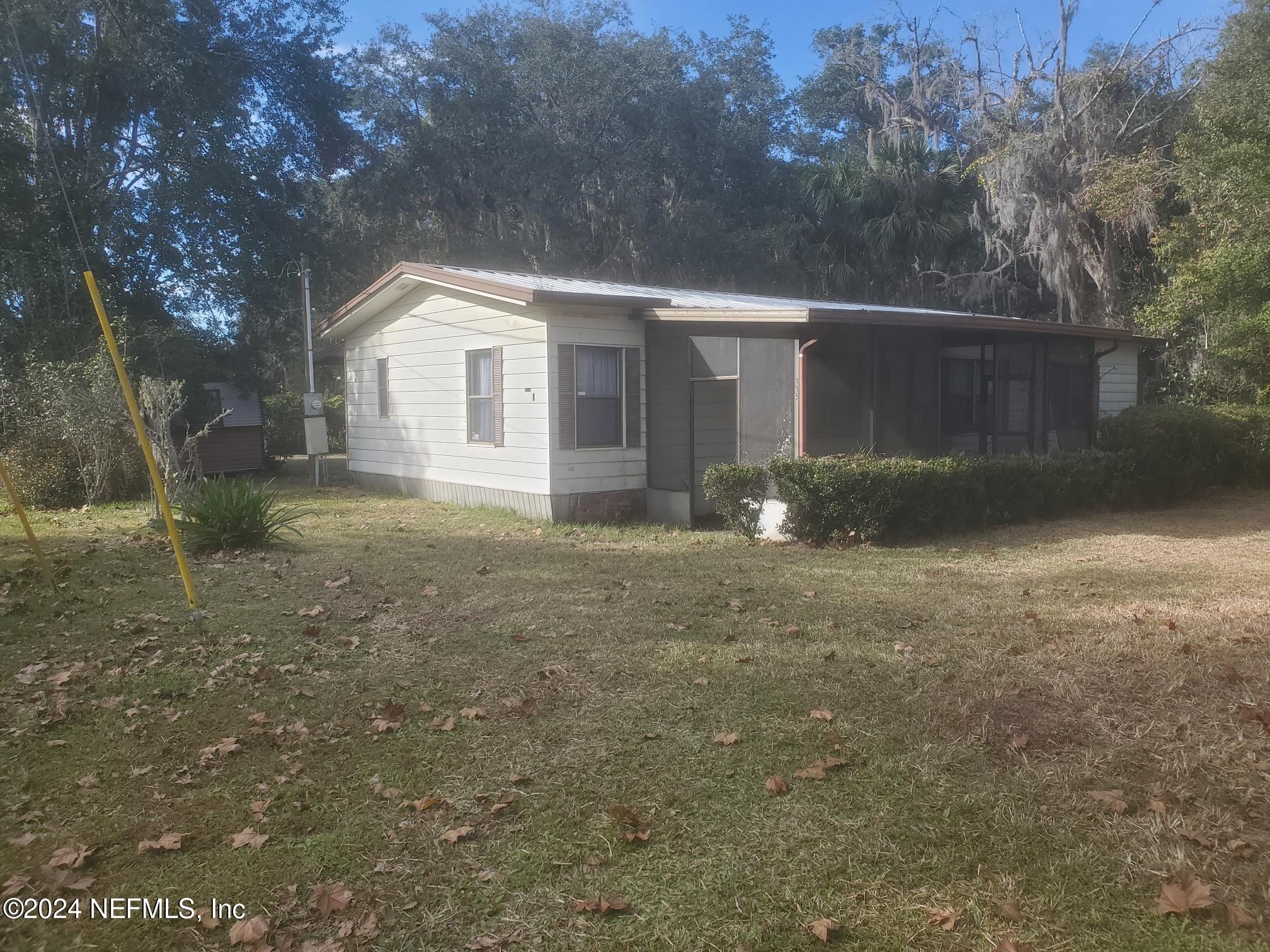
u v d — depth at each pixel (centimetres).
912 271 3073
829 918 288
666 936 282
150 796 379
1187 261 1652
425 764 404
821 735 427
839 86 4188
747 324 1071
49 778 395
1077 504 1193
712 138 3575
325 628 625
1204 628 598
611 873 318
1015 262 2888
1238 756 397
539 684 504
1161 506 1285
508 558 884
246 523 947
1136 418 1330
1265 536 1009
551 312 1131
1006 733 426
